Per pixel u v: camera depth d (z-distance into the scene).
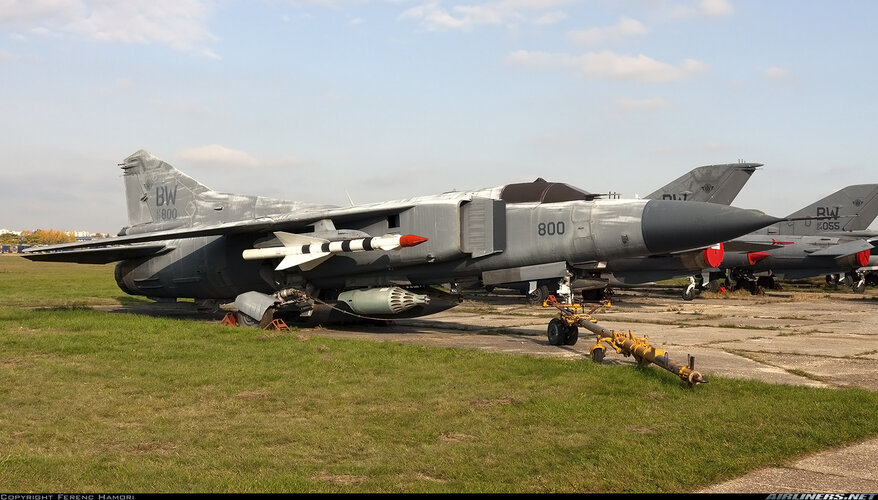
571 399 8.90
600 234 15.11
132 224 22.44
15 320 16.70
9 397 8.95
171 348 12.59
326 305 17.84
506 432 7.50
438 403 8.76
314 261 16.97
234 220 20.06
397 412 8.32
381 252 16.95
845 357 13.41
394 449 6.90
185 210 21.14
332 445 6.99
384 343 13.33
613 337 11.58
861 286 37.75
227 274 19.55
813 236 37.53
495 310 25.20
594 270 16.47
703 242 14.35
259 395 9.20
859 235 38.22
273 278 18.55
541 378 10.27
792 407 8.49
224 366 11.07
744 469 6.33
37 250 19.09
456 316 22.92
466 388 9.59
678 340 16.22
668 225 14.42
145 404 8.66
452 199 16.48
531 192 16.52
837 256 34.91
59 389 9.41
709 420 7.89
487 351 12.85
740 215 13.93
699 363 12.45
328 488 5.68
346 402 8.83
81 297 30.86
